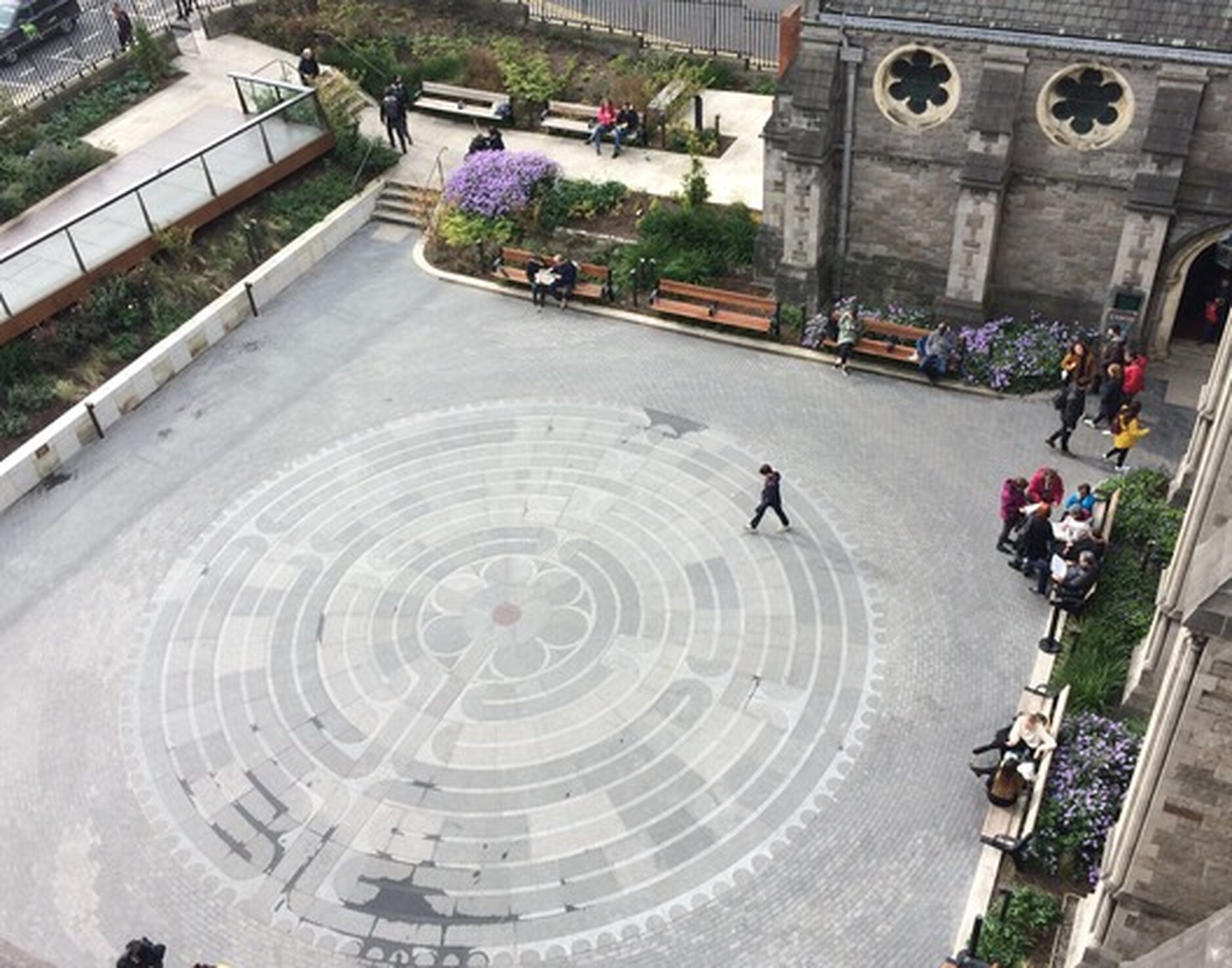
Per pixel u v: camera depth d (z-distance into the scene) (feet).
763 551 76.74
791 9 99.45
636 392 90.74
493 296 102.53
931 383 89.40
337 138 116.16
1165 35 76.69
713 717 67.15
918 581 74.18
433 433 88.17
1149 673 63.05
